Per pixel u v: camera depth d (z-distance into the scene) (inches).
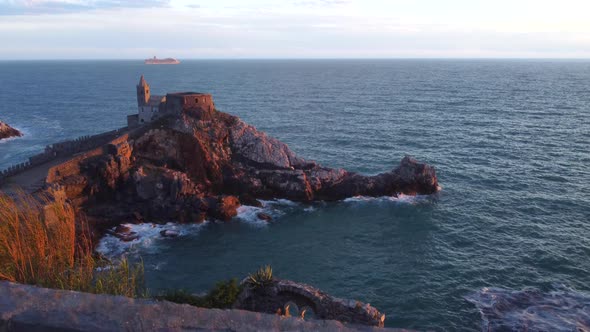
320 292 1043.9
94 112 6963.6
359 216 2721.5
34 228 485.4
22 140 4955.7
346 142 4525.1
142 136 3061.0
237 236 2436.0
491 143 4384.8
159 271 2016.5
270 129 5251.0
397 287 1845.5
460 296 1743.4
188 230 2508.6
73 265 501.7
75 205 2469.2
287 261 2130.9
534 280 1852.9
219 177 3073.3
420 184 3036.4
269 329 190.4
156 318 194.7
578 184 3093.0
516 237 2295.8
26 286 216.2
